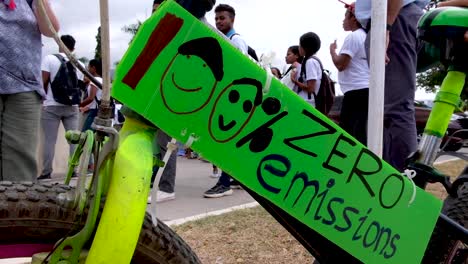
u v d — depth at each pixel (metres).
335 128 1.45
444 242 1.88
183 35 1.26
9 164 2.82
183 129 1.30
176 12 1.25
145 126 1.37
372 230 1.53
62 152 6.61
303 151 1.42
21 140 2.81
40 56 2.89
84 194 1.33
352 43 4.09
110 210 1.21
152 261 1.46
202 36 1.28
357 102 4.12
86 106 6.59
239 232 3.78
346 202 1.49
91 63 6.43
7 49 2.68
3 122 2.79
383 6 2.28
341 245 1.50
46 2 2.71
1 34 2.66
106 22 1.26
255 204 4.80
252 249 3.43
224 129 1.33
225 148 1.34
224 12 4.75
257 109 1.35
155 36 1.25
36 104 2.88
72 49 5.97
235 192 5.59
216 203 4.95
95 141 1.33
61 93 5.84
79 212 1.33
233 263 3.18
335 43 4.35
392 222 1.55
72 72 5.94
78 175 1.33
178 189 5.71
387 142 3.19
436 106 1.86
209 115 1.31
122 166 1.26
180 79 1.28
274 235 3.73
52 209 1.35
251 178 1.38
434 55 1.90
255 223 4.03
